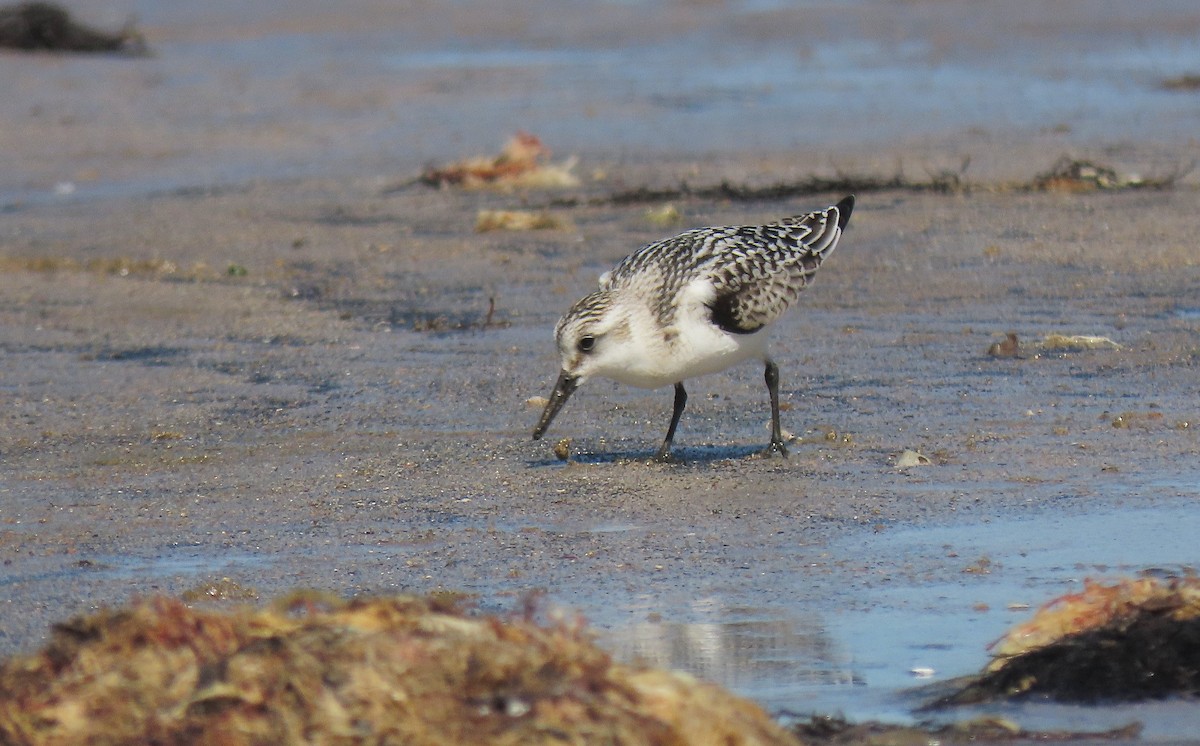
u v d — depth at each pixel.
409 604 6.04
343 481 11.47
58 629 6.12
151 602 6.74
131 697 5.73
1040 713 7.01
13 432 13.01
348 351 15.65
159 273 19.48
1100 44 42.25
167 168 27.91
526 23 50.41
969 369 14.34
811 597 8.75
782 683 7.48
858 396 13.60
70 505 11.00
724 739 5.52
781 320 16.38
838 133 29.22
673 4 54.75
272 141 30.42
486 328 16.42
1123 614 7.39
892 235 20.12
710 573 9.23
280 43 46.41
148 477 11.69
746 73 38.56
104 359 15.50
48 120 33.25
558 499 10.92
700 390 14.00
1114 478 10.96
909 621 8.30
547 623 8.28
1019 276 17.95
